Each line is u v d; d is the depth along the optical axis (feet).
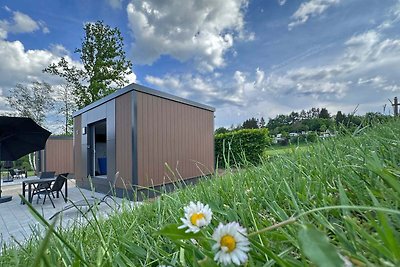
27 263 2.20
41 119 59.67
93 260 2.32
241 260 1.41
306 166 3.62
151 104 20.86
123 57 55.72
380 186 1.92
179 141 23.65
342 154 3.45
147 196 5.40
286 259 1.47
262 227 2.14
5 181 40.81
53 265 1.90
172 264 1.91
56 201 19.92
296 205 2.18
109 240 2.51
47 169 42.06
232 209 2.70
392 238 1.27
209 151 28.04
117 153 20.97
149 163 20.08
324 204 2.16
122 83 55.42
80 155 28.45
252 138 22.22
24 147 23.59
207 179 4.84
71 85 55.77
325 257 1.00
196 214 1.76
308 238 1.08
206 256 1.57
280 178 3.42
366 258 1.31
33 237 3.20
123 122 20.44
